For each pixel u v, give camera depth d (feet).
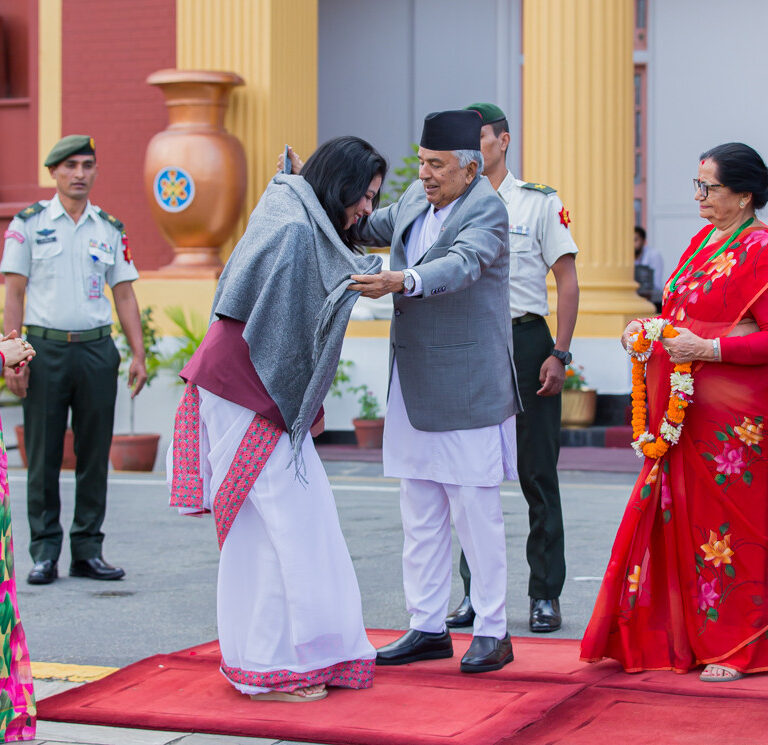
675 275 14.76
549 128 39.40
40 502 20.20
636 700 12.92
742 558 13.79
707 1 48.37
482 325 14.38
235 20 39.52
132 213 40.52
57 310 19.97
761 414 13.82
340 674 13.58
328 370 12.91
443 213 14.44
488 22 48.75
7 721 11.66
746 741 11.55
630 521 14.16
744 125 48.34
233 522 13.35
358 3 49.60
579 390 37.93
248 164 39.58
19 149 41.70
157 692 13.60
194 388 13.67
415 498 14.80
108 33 40.65
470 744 11.57
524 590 19.31
